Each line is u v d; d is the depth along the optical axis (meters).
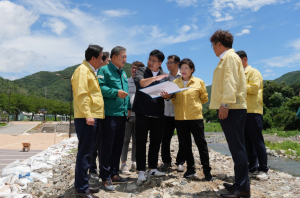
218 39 3.24
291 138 24.89
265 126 41.12
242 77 3.11
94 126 3.22
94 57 3.33
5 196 3.65
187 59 4.02
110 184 3.46
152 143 3.85
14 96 78.19
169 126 4.55
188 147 3.88
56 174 5.44
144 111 3.68
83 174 3.10
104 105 3.57
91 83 3.29
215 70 3.26
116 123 3.58
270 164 9.38
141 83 3.62
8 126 43.25
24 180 4.90
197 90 3.93
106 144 3.50
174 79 4.58
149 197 3.19
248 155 4.20
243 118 3.07
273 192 3.35
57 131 29.58
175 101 3.99
